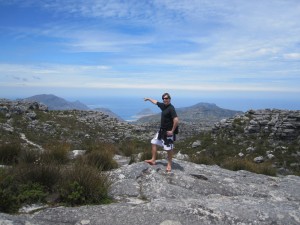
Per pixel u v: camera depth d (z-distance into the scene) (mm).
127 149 19000
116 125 62656
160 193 9172
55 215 7312
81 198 8219
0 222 6430
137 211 7574
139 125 66250
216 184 10531
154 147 11523
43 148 15328
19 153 13195
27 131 43406
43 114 58594
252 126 43969
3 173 8805
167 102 11039
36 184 8547
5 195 7480
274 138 40781
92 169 9578
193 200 8406
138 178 10453
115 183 9844
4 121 46312
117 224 7004
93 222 7059
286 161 34219
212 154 37406
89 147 17234
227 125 47781
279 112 45375
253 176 13266
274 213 7867
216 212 7668
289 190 11234
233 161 18969
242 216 7594
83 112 69812
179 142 49250
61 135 45906
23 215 7273
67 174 9141
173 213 7531
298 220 7773
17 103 59750
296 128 40312
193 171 11648
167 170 10859
